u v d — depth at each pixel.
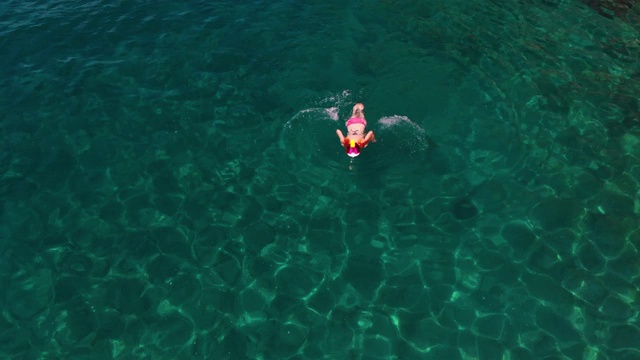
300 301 9.52
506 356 8.76
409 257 10.14
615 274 9.79
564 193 11.20
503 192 11.19
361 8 16.55
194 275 9.86
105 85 13.70
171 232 10.54
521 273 9.86
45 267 9.95
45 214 10.81
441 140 12.21
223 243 10.38
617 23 16.25
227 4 16.73
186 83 13.78
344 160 11.75
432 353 8.82
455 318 9.27
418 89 13.52
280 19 16.05
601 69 14.47
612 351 8.77
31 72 14.08
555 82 13.95
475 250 10.23
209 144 12.23
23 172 11.62
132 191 11.27
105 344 8.89
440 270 9.94
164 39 15.23
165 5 16.69
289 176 11.52
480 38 15.41
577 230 10.50
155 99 13.31
